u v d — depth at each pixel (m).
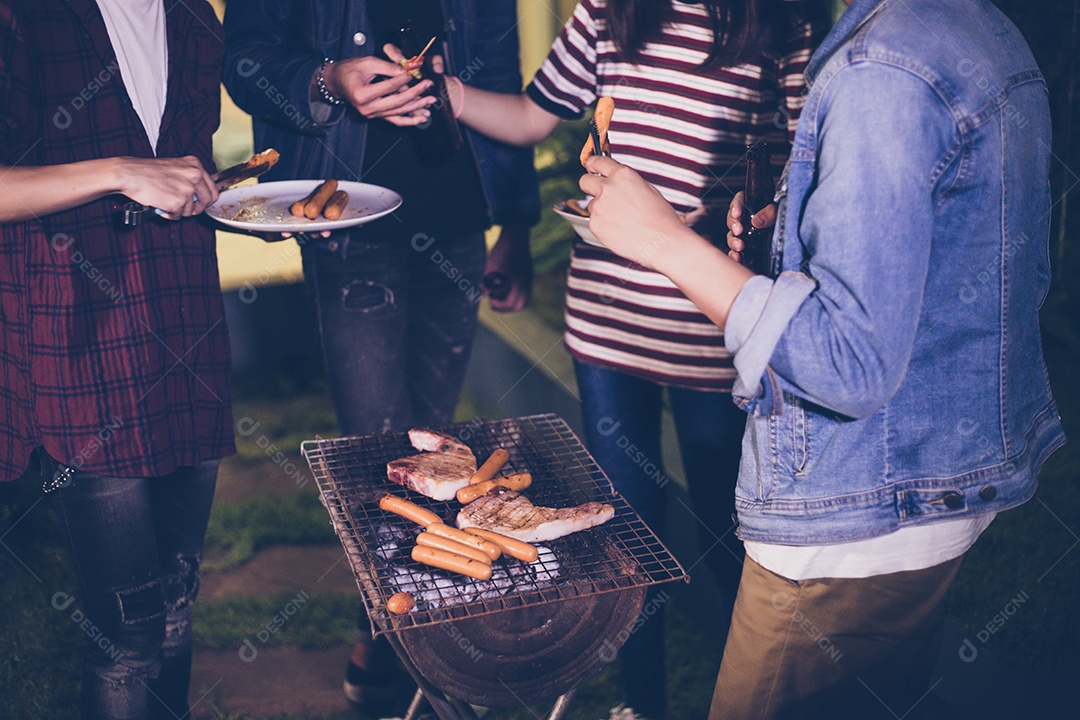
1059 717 2.42
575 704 2.99
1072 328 3.74
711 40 2.37
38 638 3.18
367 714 2.97
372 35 2.85
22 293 2.16
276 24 2.86
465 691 1.90
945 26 1.42
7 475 2.28
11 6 2.02
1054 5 3.32
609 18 2.42
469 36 2.91
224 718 2.95
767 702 1.76
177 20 2.32
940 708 2.45
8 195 2.02
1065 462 3.40
